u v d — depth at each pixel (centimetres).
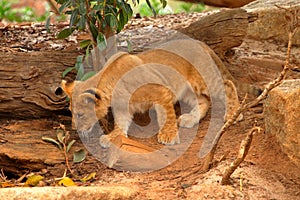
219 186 690
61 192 646
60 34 938
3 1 2006
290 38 671
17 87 900
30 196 630
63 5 887
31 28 1262
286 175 738
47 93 894
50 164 813
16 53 941
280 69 1080
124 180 757
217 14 1020
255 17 1026
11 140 843
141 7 1858
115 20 910
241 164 750
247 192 684
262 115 897
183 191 699
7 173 829
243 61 1088
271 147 797
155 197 684
